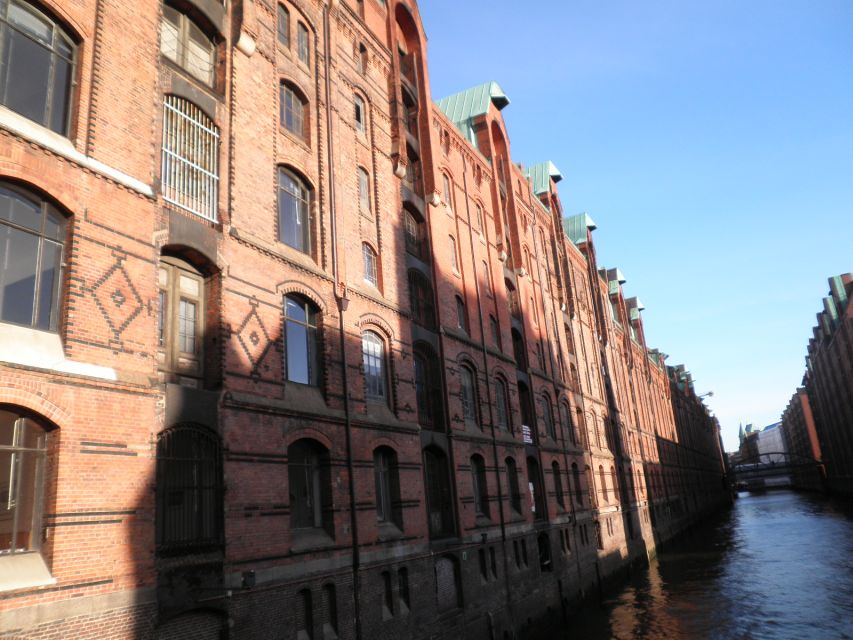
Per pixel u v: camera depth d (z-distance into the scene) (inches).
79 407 390.6
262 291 574.6
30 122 406.3
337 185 720.3
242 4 610.2
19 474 365.1
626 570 1573.6
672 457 2903.5
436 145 1024.2
